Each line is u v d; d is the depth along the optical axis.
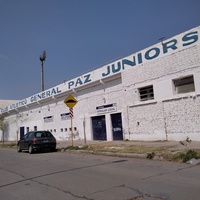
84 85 25.62
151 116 18.36
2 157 16.66
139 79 19.30
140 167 9.38
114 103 22.28
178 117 16.52
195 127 15.55
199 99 15.34
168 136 17.11
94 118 25.06
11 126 44.47
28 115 38.59
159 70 17.73
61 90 29.72
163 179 7.22
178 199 5.39
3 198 6.41
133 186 6.63
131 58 20.08
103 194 6.10
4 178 9.05
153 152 11.68
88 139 25.47
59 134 30.48
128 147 15.32
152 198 5.55
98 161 11.73
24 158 15.26
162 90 17.50
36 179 8.47
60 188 6.99
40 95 34.31
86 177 8.19
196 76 15.44
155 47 18.08
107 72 22.66
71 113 18.98
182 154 10.45
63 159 13.42
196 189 6.05
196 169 8.41
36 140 18.22
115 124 22.30
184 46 16.16
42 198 6.16
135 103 19.62
